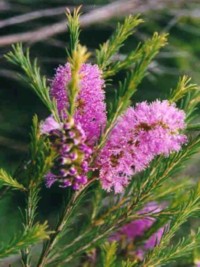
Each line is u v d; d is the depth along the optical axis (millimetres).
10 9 1795
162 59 1930
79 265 476
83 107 385
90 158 389
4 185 413
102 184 398
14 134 1920
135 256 500
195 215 418
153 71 1800
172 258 414
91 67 389
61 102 392
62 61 1759
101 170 395
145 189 427
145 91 1905
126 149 392
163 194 440
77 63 370
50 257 423
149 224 499
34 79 390
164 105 395
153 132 390
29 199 403
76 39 410
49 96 392
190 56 1955
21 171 411
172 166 423
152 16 1908
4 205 1662
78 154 377
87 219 441
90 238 432
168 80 1923
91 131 387
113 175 396
